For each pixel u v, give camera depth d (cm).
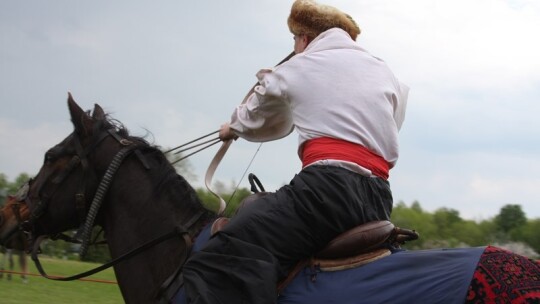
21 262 1354
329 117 353
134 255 389
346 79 359
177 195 392
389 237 341
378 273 331
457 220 1827
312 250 343
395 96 370
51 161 407
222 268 339
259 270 332
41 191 407
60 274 1452
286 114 382
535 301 302
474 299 311
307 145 357
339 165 345
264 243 340
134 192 396
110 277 1493
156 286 380
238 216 349
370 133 353
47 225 409
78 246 413
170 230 385
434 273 322
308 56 367
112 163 398
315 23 388
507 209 1617
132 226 394
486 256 320
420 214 1930
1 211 418
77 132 406
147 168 398
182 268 360
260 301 328
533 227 1466
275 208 343
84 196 400
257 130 388
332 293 332
